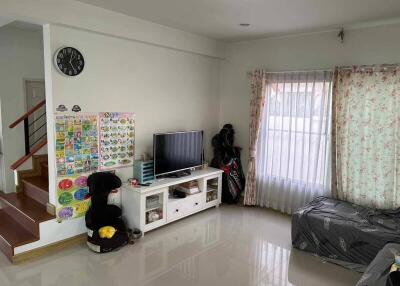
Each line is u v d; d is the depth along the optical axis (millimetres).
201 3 3000
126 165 3811
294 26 3734
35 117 4582
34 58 4453
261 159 4574
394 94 3367
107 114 3557
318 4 2922
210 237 3633
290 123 4203
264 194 4629
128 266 2947
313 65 4051
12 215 3611
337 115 3754
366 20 3428
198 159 4578
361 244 2938
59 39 3061
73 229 3371
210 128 5035
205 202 4406
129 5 3117
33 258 3043
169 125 4324
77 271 2834
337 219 3156
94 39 3338
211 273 2863
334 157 3801
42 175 4234
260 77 4402
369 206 3633
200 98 4770
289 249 3379
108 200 3639
